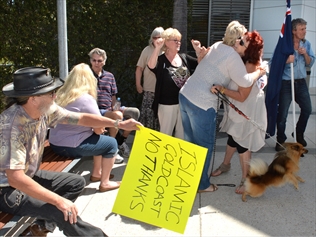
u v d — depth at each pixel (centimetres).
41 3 572
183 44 612
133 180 262
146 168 263
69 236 233
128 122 269
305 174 427
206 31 815
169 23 663
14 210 227
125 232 307
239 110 354
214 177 423
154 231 308
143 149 264
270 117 455
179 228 263
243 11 808
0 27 550
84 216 331
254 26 817
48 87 220
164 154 265
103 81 468
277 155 369
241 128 372
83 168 445
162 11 655
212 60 343
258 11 805
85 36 614
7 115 214
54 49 599
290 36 432
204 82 346
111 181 390
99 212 338
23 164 211
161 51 443
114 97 489
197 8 805
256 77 339
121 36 631
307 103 503
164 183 263
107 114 421
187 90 355
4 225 222
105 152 363
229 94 340
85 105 341
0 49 563
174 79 404
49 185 263
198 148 266
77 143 345
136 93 685
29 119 220
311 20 815
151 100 481
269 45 805
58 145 351
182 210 264
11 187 229
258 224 319
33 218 251
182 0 600
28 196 229
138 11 636
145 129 265
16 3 557
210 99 346
